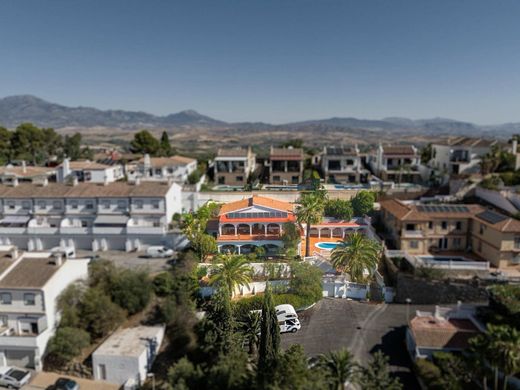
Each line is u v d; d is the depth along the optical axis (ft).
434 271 155.84
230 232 210.18
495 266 170.50
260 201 218.38
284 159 320.70
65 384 119.24
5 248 161.79
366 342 130.52
